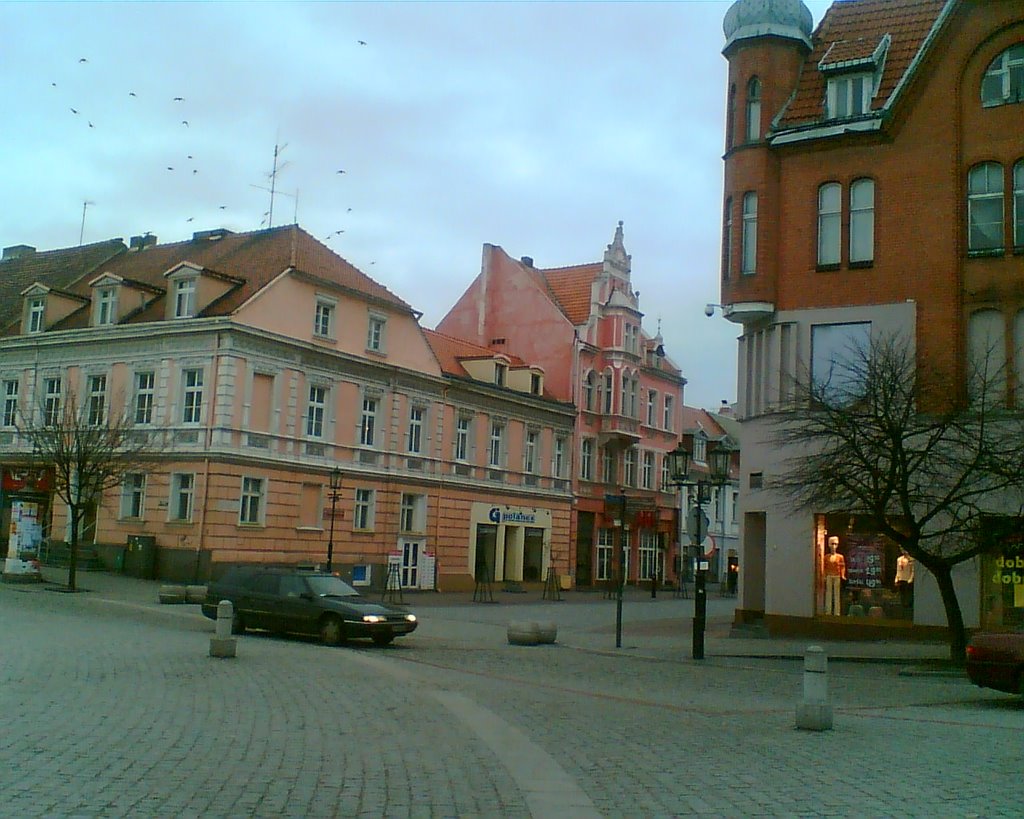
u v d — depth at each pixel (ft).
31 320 148.05
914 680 62.44
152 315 136.05
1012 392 79.36
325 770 29.40
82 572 128.06
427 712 41.42
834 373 88.22
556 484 188.96
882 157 89.92
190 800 25.18
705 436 249.75
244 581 79.46
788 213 93.30
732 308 93.91
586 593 181.88
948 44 88.58
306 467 136.46
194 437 126.72
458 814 24.95
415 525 157.28
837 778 30.17
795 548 90.53
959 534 73.67
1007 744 37.14
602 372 201.67
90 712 37.42
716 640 87.04
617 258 207.41
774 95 94.89
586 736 36.96
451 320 208.44
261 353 130.52
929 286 86.89
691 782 29.25
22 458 138.31
